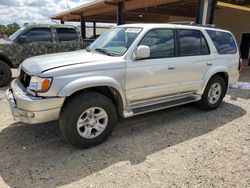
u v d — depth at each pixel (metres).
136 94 4.11
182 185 2.91
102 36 4.91
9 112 5.23
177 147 3.82
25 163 3.30
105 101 3.74
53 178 3.00
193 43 4.94
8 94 3.96
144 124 4.71
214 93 5.58
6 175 3.04
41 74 3.31
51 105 3.32
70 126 3.49
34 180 2.95
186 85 4.84
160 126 4.63
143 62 4.09
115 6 12.69
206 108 5.52
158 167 3.26
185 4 13.46
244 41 15.40
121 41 4.28
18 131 4.28
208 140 4.08
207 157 3.54
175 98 4.87
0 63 7.51
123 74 3.86
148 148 3.77
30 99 3.29
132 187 2.85
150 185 2.89
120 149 3.72
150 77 4.20
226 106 6.02
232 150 3.76
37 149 3.68
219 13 16.61
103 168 3.22
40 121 3.36
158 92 4.41
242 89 7.95
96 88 3.84
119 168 3.23
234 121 4.98
